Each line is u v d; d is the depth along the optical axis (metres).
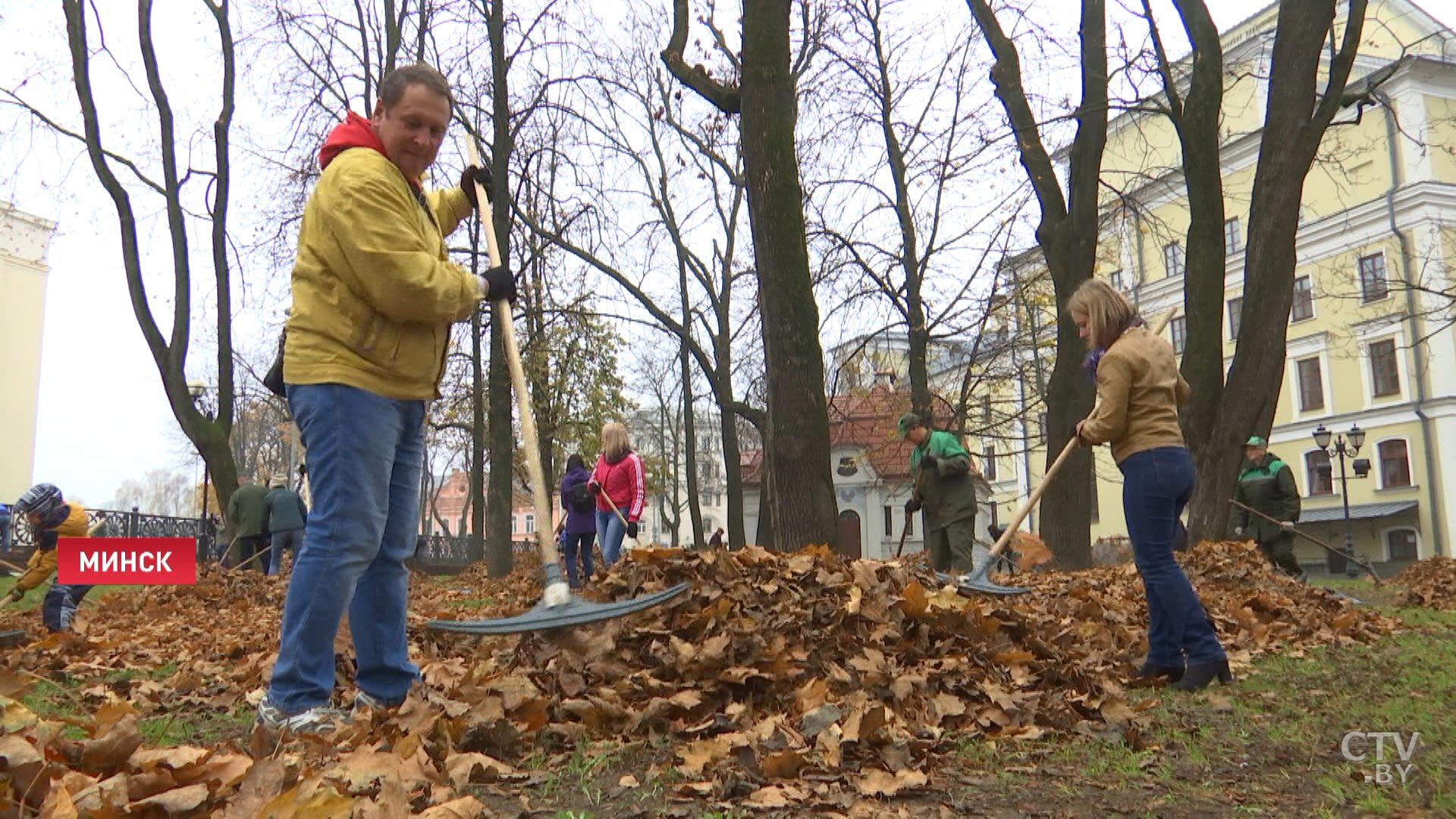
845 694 3.46
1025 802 2.52
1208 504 11.41
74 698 4.02
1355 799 2.52
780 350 8.21
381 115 3.25
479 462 26.31
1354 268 36.19
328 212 3.06
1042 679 3.94
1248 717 3.55
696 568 4.21
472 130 19.66
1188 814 2.43
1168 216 37.50
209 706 4.04
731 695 3.40
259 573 11.13
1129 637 5.13
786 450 8.12
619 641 3.71
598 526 11.02
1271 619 6.30
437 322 3.26
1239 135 37.47
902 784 2.60
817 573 4.33
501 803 2.48
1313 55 11.16
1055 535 13.23
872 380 24.86
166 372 16.20
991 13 14.66
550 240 20.56
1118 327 4.55
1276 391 11.42
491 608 8.98
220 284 16.97
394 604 3.44
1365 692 4.02
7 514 13.64
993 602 4.51
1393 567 33.06
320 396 3.09
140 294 16.12
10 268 36.81
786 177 8.34
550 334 25.50
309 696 3.09
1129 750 3.09
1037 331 23.64
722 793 2.52
